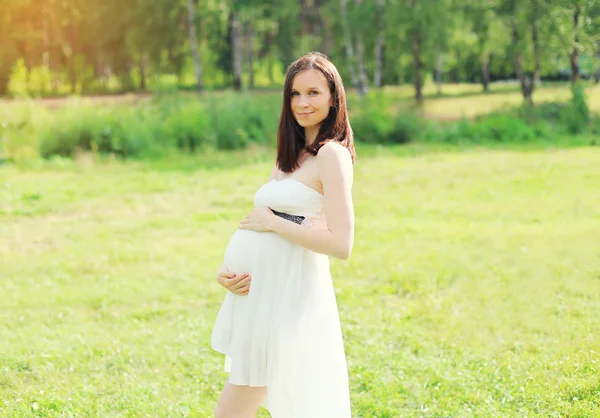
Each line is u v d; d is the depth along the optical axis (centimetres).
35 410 443
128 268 831
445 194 1249
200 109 2081
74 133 1909
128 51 4097
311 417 309
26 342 577
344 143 314
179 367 518
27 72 4269
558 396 434
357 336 574
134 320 634
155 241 966
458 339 561
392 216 1090
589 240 861
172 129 1994
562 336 553
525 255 815
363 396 455
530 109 2250
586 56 2536
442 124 2255
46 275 809
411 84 4609
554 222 990
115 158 1845
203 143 2009
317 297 310
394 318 620
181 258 869
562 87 3369
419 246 885
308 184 309
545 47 2522
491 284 713
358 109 2230
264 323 304
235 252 314
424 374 488
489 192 1241
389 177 1443
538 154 1691
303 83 306
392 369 502
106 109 2080
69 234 1019
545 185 1272
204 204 1231
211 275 787
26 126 1922
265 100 2244
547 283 704
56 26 4331
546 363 491
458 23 3259
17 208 1205
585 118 2159
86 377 505
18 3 4156
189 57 4350
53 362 534
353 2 3472
